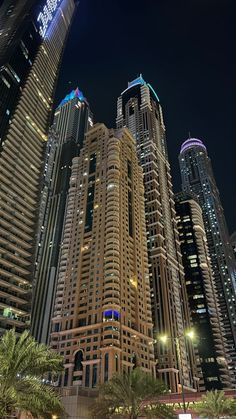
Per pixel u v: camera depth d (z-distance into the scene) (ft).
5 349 103.30
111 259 421.59
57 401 101.86
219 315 655.76
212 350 568.00
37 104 512.22
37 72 553.23
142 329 410.93
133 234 486.79
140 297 437.99
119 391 155.22
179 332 514.27
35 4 633.20
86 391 246.47
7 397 96.37
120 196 502.79
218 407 176.65
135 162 603.67
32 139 462.19
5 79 467.11
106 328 366.43
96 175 538.47
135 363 370.94
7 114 439.63
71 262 456.86
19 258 360.89
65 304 420.36
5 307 326.65
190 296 643.86
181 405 218.79
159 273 562.66
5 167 398.42
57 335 399.03
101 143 583.58
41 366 104.06
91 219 484.33
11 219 376.89
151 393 153.07
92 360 350.64
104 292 397.19
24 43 555.69
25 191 413.59
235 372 622.13
